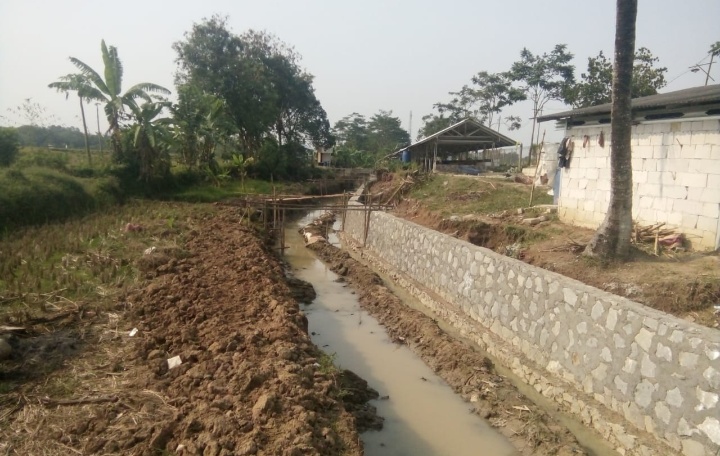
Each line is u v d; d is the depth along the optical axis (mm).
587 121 12844
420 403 7648
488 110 47625
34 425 4949
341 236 23359
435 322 10648
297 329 8094
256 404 5375
